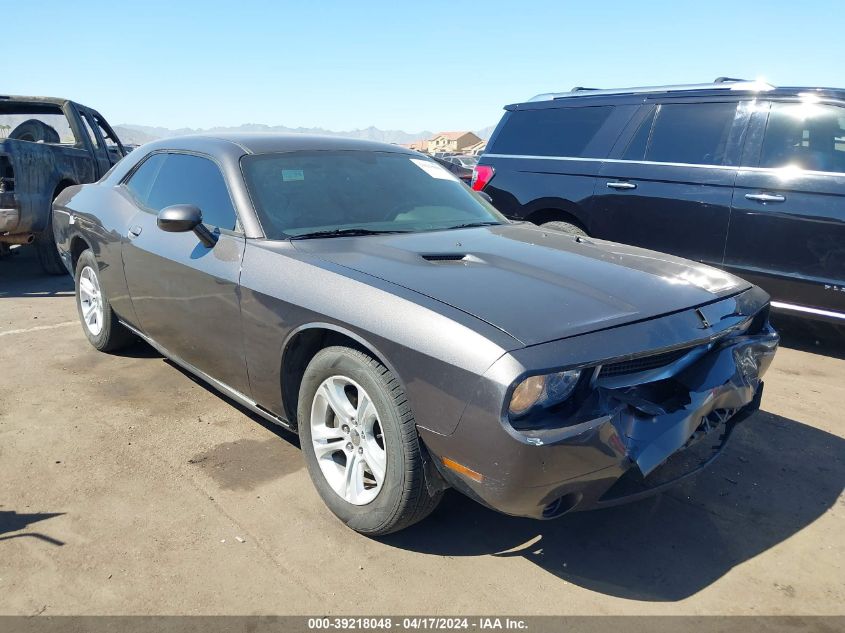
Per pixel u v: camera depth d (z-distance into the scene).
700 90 5.49
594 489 2.26
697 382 2.53
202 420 3.71
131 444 3.42
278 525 2.75
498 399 2.08
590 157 6.01
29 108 8.78
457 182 4.14
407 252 2.90
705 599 2.38
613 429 2.20
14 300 6.52
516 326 2.22
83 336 5.23
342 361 2.59
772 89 5.10
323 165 3.60
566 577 2.49
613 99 6.00
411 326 2.34
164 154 4.09
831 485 3.17
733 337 2.75
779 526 2.83
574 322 2.29
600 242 3.42
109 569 2.46
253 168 3.38
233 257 3.11
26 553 2.54
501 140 6.77
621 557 2.61
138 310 4.01
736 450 3.49
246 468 3.20
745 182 5.09
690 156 5.44
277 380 2.95
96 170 8.55
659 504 2.98
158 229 3.72
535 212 6.42
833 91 4.84
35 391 4.08
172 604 2.29
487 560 2.57
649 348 2.31
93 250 4.43
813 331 5.25
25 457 3.26
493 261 2.84
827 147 4.80
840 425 3.81
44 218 7.20
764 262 5.04
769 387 4.39
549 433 2.10
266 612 2.27
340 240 3.08
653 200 5.56
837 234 4.68
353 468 2.69
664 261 3.08
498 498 2.18
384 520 2.53
